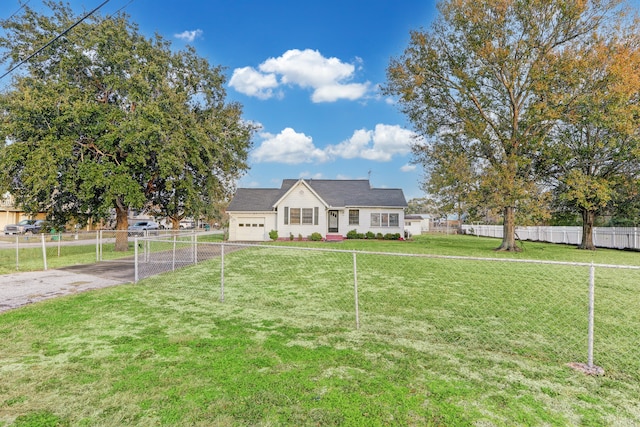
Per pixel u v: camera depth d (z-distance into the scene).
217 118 20.27
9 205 32.72
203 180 19.70
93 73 16.19
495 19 17.27
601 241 21.27
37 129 14.11
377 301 6.62
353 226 26.94
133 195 15.19
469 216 19.55
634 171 18.02
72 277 9.17
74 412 2.74
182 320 5.29
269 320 5.34
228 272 10.16
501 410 2.82
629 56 15.30
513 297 6.96
